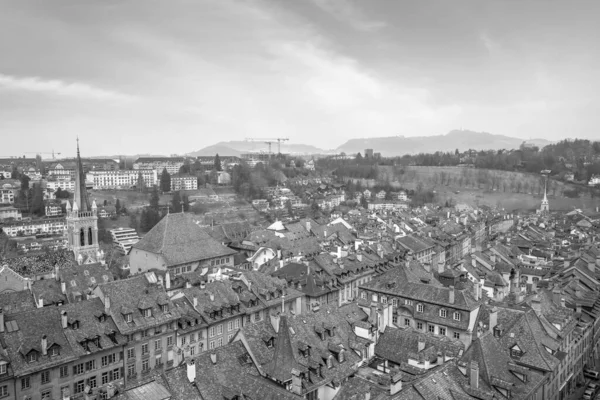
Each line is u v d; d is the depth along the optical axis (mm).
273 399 61812
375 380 68625
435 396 57625
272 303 113438
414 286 103125
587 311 108250
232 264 163000
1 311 77000
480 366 66250
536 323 85562
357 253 151500
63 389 80562
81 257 169500
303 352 71562
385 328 82500
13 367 74750
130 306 93750
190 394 62250
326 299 127688
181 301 102375
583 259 139750
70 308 88000
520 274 146500
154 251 147625
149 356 93188
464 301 92812
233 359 70250
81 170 190000
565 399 87500
